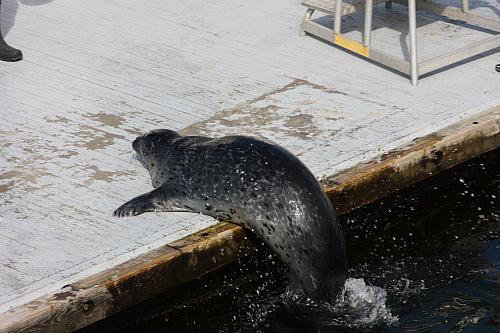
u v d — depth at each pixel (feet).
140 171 25.21
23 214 22.18
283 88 32.35
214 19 43.24
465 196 27.81
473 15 37.24
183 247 19.98
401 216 26.58
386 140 26.48
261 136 27.25
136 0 47.52
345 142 26.50
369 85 32.30
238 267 22.57
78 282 18.30
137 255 19.67
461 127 27.22
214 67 35.42
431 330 18.34
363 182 24.14
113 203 22.89
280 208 19.39
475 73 32.94
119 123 29.22
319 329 19.03
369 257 23.43
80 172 25.09
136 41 39.70
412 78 31.76
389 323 18.95
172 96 31.96
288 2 46.57
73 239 20.62
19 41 39.88
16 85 33.60
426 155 25.88
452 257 22.89
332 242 19.29
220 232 20.81
